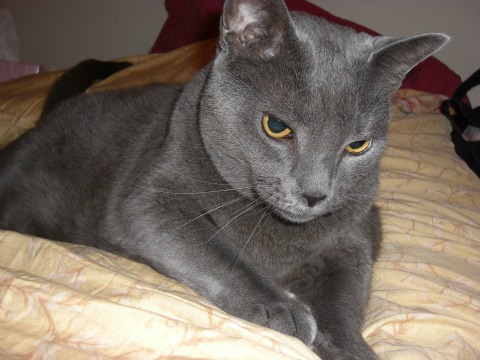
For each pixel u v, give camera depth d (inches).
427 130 21.3
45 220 14.8
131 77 21.3
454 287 12.8
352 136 10.7
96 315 7.8
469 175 19.4
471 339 10.9
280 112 10.3
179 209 11.4
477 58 27.1
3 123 19.0
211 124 11.2
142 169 12.5
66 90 18.8
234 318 8.6
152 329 7.7
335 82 10.2
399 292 12.3
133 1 31.1
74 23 32.5
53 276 9.1
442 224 15.7
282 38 10.3
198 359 7.6
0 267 8.8
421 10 27.1
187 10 25.9
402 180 17.6
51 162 14.9
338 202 11.1
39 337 7.6
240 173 11.4
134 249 11.4
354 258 12.3
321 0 28.0
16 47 33.5
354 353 9.7
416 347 10.1
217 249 10.7
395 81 11.2
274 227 11.6
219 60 11.1
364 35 11.5
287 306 9.9
